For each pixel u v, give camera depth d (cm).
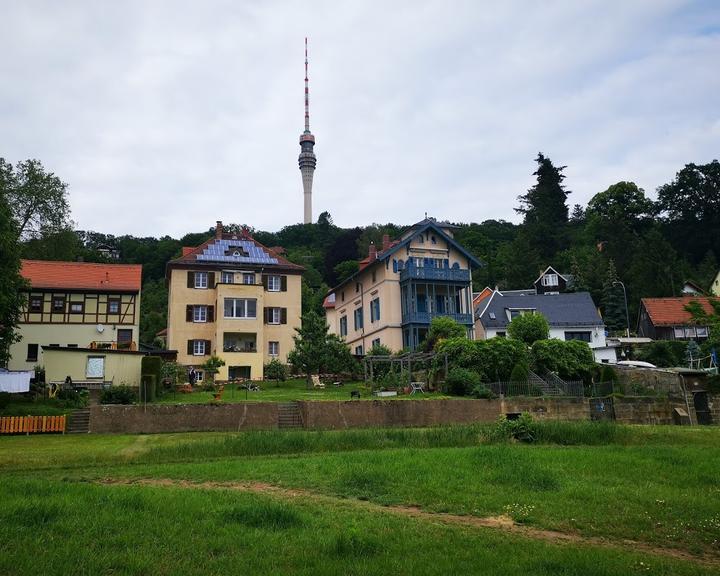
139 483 1555
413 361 4175
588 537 1151
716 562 1029
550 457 1917
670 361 5475
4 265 3366
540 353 4056
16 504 1143
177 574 830
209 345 4988
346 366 4291
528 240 9588
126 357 3700
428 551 973
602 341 5803
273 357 5181
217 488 1488
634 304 7438
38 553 888
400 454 1975
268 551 941
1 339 3616
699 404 3584
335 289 6500
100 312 4653
